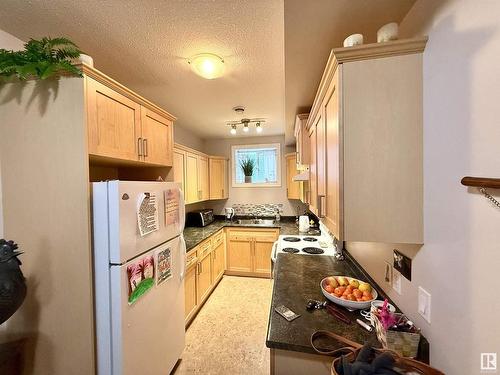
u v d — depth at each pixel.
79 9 1.16
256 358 1.93
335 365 0.78
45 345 1.21
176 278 1.76
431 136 0.88
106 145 1.31
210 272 3.09
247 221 4.11
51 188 1.19
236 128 3.60
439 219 0.83
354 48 0.93
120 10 1.17
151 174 2.14
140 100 1.63
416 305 0.97
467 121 0.70
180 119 3.13
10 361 1.15
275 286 1.56
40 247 1.21
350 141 0.97
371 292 1.27
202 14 1.21
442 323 0.81
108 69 1.77
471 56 0.69
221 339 2.17
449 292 0.78
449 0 0.77
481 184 0.61
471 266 0.69
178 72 1.82
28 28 1.29
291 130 3.29
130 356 1.25
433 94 0.86
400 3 0.98
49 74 1.06
